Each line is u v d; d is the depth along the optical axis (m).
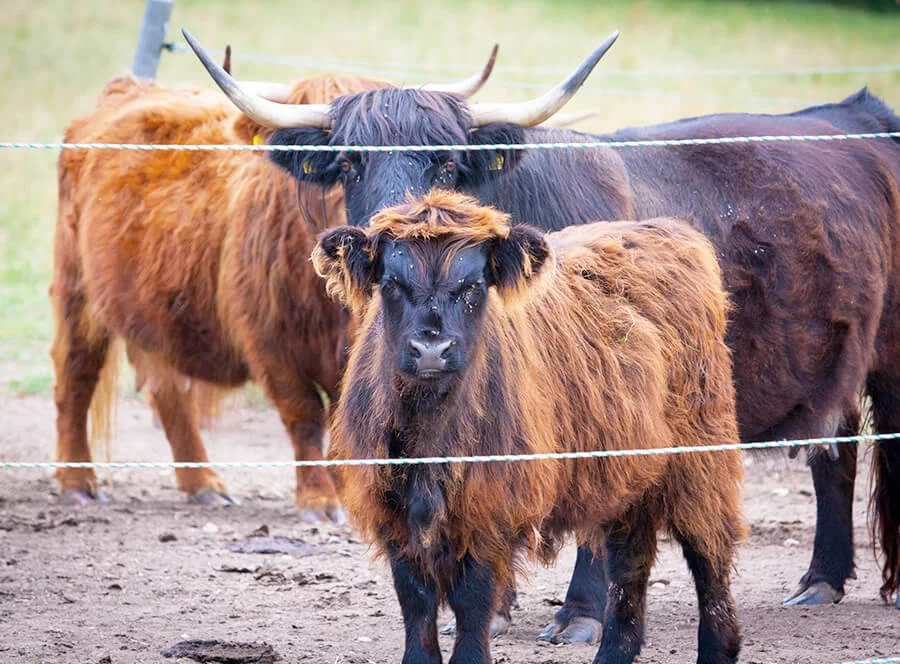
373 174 10.32
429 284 7.40
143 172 15.12
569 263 8.98
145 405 21.27
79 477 15.25
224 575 11.68
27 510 14.47
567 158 11.22
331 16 54.84
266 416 20.38
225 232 14.12
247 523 13.94
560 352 8.48
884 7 60.72
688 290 9.20
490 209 7.79
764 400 11.49
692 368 9.09
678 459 8.90
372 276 7.71
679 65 47.75
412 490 7.65
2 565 11.84
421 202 7.82
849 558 11.59
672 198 11.52
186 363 14.93
